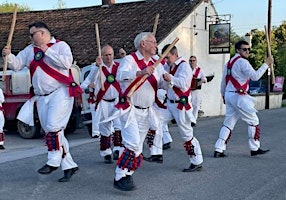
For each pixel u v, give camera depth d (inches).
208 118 712.4
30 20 1014.4
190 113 277.6
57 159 239.6
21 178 262.5
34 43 237.9
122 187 231.5
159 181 256.2
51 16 1003.3
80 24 927.0
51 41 238.7
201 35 851.4
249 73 310.2
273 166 295.6
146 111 235.5
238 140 405.7
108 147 305.1
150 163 303.0
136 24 848.3
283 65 1540.4
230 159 317.4
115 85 308.5
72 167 255.8
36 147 443.8
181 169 286.7
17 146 461.4
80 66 797.9
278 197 225.9
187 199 222.2
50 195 227.9
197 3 827.4
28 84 541.0
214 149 358.3
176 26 784.9
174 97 277.1
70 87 237.8
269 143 387.2
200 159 281.0
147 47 231.5
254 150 329.4
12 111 546.0
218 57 893.8
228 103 324.2
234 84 320.8
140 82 222.8
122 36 822.5
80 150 358.3
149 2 908.6
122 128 233.1
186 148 280.8
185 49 820.0
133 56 232.5
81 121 518.0
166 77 238.1
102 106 307.7
